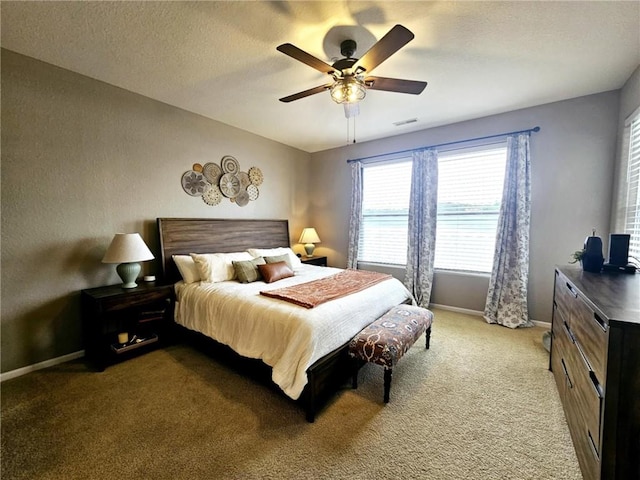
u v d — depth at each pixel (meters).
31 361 2.34
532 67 2.38
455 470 1.38
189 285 2.86
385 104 3.14
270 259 3.45
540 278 3.24
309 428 1.67
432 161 3.86
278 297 2.26
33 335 2.34
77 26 1.88
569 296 1.78
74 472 1.37
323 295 2.31
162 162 3.16
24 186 2.26
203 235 3.48
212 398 1.96
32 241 2.32
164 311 2.83
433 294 4.01
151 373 2.30
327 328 1.93
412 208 4.01
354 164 4.63
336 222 5.00
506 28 1.89
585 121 2.94
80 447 1.52
